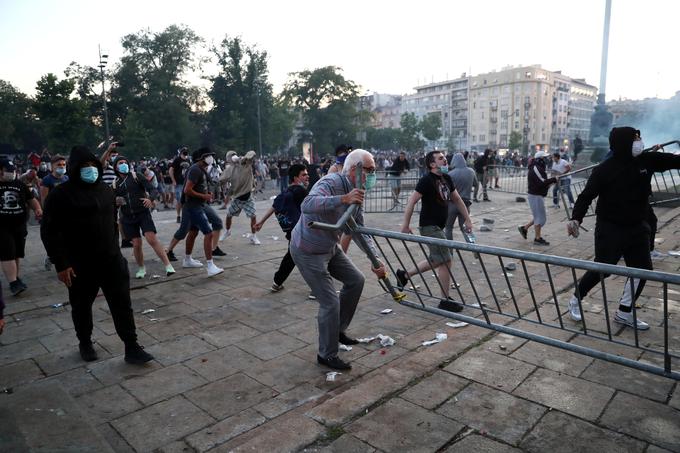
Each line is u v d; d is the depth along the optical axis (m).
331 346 3.49
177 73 58.25
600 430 2.58
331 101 72.19
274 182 29.55
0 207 5.39
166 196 15.97
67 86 31.89
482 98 116.81
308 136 73.94
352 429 2.62
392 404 2.87
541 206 8.00
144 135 47.78
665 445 2.43
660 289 5.23
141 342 4.05
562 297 5.05
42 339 4.17
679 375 2.47
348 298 3.78
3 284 6.19
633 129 3.79
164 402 3.06
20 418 2.72
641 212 3.90
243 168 8.50
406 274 4.67
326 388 3.23
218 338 4.12
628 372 3.26
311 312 4.80
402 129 97.00
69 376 3.44
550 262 2.62
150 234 6.11
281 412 2.93
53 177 7.48
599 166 3.98
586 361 3.43
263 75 59.75
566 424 2.64
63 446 2.45
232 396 3.13
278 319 4.60
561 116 120.12
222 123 57.09
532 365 3.38
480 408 2.81
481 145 118.19
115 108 55.25
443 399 2.92
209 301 5.18
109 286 3.57
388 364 3.59
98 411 2.95
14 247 5.54
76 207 3.38
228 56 57.91
